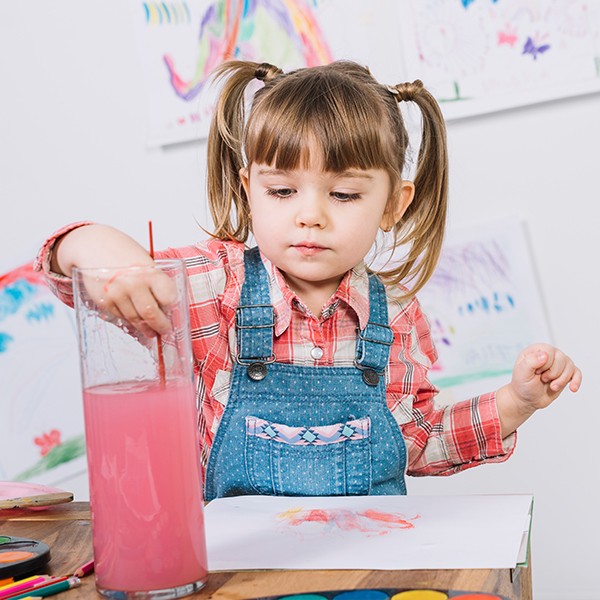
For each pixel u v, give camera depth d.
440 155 1.23
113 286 0.64
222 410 1.07
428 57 1.83
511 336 1.86
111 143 1.97
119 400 0.64
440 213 1.25
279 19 1.87
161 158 1.96
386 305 1.13
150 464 0.64
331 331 1.10
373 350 1.09
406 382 1.13
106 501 0.64
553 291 1.86
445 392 1.89
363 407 1.06
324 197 1.00
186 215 1.96
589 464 1.86
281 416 1.03
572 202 1.84
